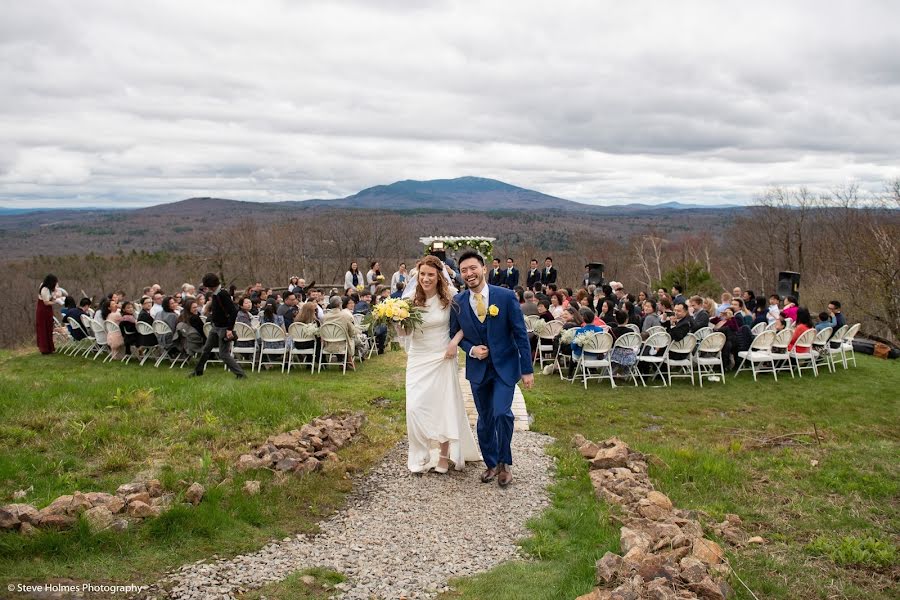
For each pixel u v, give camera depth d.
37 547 3.45
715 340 10.31
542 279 19.48
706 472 6.01
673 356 10.95
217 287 9.66
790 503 5.41
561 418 8.02
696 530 4.37
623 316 10.38
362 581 3.63
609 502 4.91
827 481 5.95
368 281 18.00
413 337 5.48
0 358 11.91
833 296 22.09
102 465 5.01
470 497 5.00
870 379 10.77
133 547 3.67
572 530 4.44
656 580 3.30
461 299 5.32
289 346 10.79
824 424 8.12
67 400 6.61
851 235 25.22
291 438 5.65
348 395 8.46
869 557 4.32
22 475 4.68
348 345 10.61
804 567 4.15
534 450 6.35
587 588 3.45
